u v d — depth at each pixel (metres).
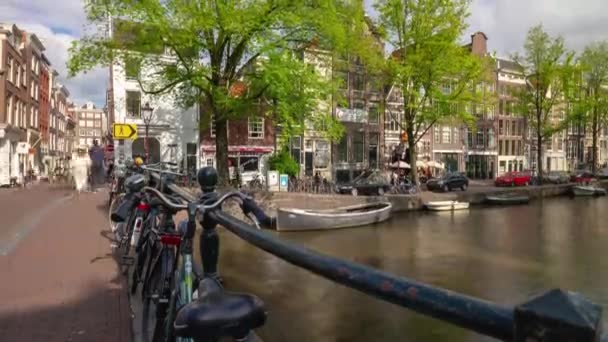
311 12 16.00
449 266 13.20
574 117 35.84
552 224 21.45
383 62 24.48
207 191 2.15
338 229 19.05
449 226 20.66
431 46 23.89
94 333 3.64
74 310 4.16
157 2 14.63
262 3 15.33
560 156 54.00
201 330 1.25
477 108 29.78
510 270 12.71
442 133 42.09
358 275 0.93
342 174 33.41
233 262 12.14
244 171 29.17
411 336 7.51
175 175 5.23
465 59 23.88
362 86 34.25
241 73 17.41
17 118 29.92
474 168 45.19
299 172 29.50
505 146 47.88
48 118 42.56
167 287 2.90
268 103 18.19
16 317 3.97
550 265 13.30
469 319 0.69
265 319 1.31
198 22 14.70
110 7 14.91
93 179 16.67
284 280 10.66
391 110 34.50
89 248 6.74
